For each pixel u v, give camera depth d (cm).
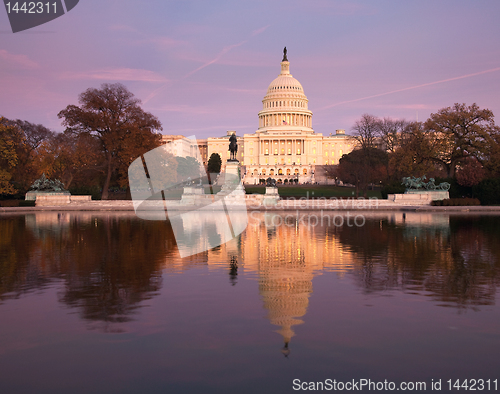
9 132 5938
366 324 882
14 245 2017
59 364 706
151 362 711
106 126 6178
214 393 613
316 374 669
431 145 6650
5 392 617
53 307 1004
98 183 7062
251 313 955
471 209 5072
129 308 995
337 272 1384
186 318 922
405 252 1792
